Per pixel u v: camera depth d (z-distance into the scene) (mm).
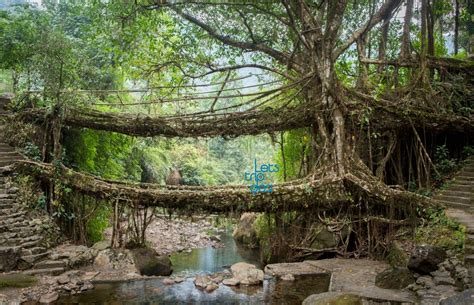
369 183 10211
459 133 12719
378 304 6801
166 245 14523
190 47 14281
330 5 12062
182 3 12555
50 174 11586
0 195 10695
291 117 11891
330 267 9969
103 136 16156
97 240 13125
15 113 13367
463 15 16297
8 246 9359
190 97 12656
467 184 11031
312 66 11961
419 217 10242
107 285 8969
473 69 13367
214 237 16516
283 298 8172
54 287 8266
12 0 27422
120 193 11188
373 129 11953
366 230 11172
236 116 12250
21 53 13664
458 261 7551
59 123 13031
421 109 11945
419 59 12695
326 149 10992
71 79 13922
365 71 12742
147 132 12969
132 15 13141
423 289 7172
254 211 10859
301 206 10703
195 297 8320
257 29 14523
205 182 27109
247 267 10047
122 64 15172
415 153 12289
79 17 18250
